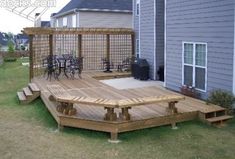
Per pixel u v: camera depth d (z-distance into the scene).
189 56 11.41
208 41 10.33
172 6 12.16
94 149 6.93
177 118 8.34
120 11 23.12
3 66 27.03
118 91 11.58
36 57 15.41
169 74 12.70
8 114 9.98
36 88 11.94
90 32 16.58
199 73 10.95
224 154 6.61
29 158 6.45
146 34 16.00
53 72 15.20
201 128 8.18
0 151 6.81
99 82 13.65
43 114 9.83
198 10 10.70
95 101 7.81
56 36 16.73
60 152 6.76
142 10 16.28
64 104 8.30
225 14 9.52
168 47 12.65
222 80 9.84
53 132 8.05
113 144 7.21
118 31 17.25
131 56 17.77
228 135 7.71
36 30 14.70
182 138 7.53
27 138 7.62
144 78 15.40
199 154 6.62
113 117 7.56
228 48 9.50
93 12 22.72
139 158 6.47
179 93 11.72
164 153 6.70
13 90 14.46
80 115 8.20
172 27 12.29
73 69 15.02
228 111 8.97
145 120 7.84
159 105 9.26
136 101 7.80
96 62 17.73
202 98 10.80
